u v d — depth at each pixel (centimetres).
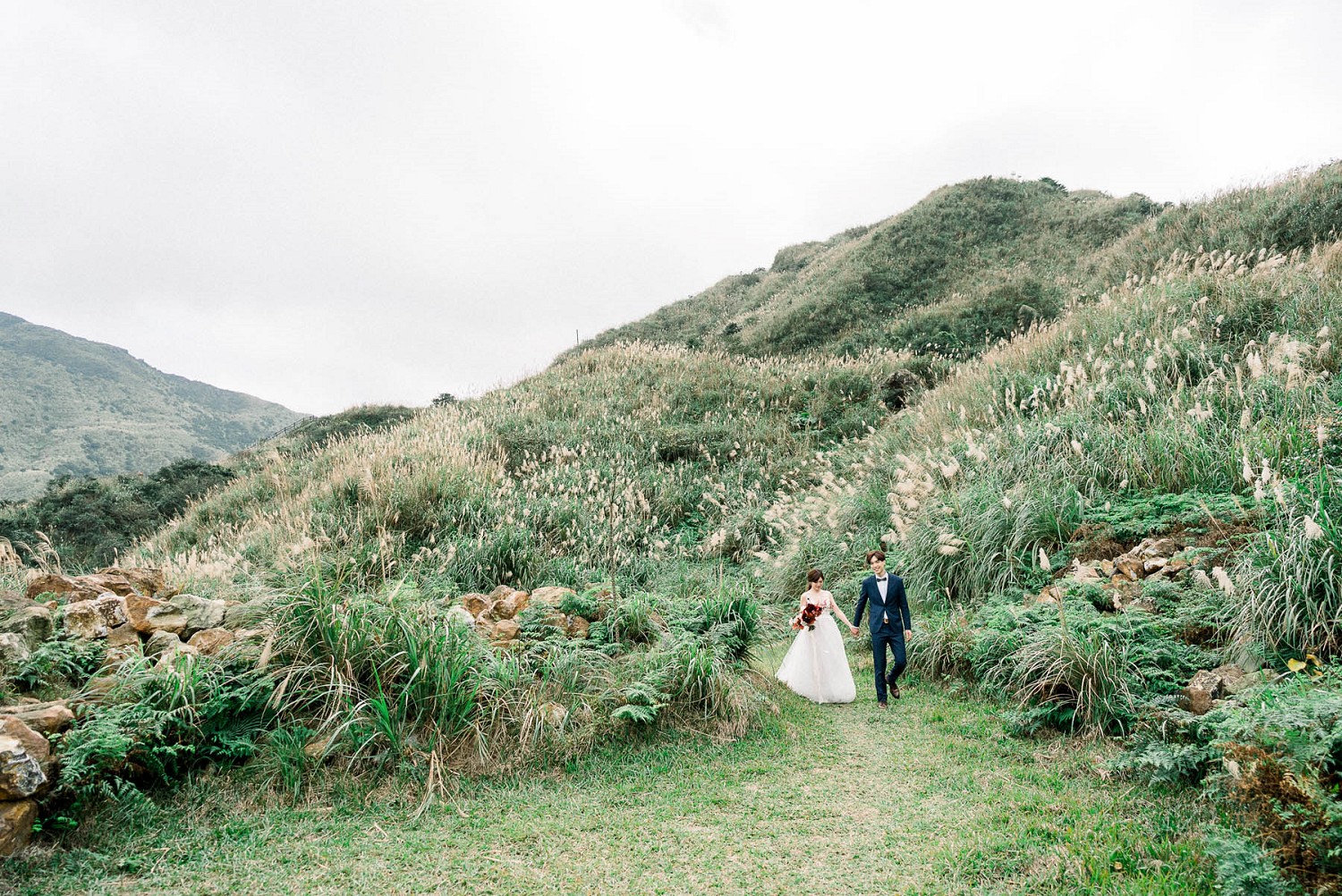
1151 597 621
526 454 1727
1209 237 2142
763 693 642
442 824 414
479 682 514
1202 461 813
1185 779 414
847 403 2139
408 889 346
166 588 675
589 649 630
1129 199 3938
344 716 480
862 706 644
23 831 346
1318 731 332
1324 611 476
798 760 513
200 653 504
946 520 895
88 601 529
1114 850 344
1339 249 1262
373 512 1209
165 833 386
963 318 2909
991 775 467
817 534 1133
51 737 388
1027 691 566
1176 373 1018
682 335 4953
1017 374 1299
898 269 3831
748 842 392
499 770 478
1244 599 528
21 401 19562
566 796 455
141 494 2964
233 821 404
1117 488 876
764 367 2530
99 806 388
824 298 3672
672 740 541
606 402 2156
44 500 2889
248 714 479
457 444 1608
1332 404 765
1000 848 363
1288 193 2062
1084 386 1046
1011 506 840
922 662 708
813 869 361
